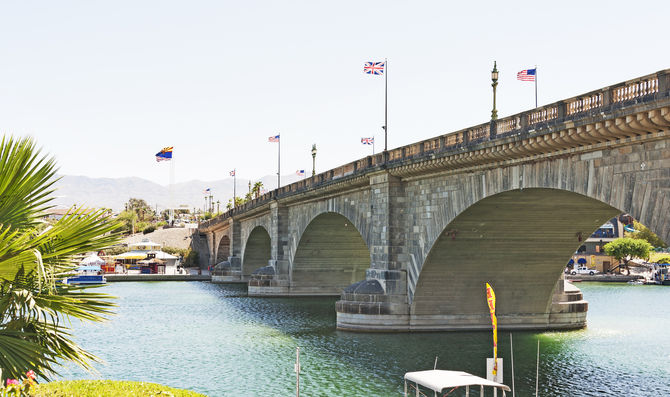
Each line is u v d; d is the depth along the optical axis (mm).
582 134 30359
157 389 17406
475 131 41500
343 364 42844
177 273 146625
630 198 28766
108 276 126500
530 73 45594
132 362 45062
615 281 134500
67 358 18422
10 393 14586
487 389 36469
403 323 53844
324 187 68875
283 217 92875
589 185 31672
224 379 39438
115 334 57906
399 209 54219
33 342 17141
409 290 53719
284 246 92750
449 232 47594
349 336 53062
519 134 35125
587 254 162750
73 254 18203
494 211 44281
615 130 28266
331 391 36000
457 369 40562
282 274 92375
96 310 18469
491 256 50625
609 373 40438
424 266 51125
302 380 38656
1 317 17125
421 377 24859
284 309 76500
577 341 51062
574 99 31297
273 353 47594
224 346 51000
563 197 40219
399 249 54125
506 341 50281
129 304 83188
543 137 33375
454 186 46000
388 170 53781
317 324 62812
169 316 70500
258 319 67500
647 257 146625
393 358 44156
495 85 41688
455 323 54312
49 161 18703
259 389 36812
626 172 29109
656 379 38875
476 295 54031
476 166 42156
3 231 17609
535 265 52062
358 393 35500
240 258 127750
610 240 162125
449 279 52500
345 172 64562
